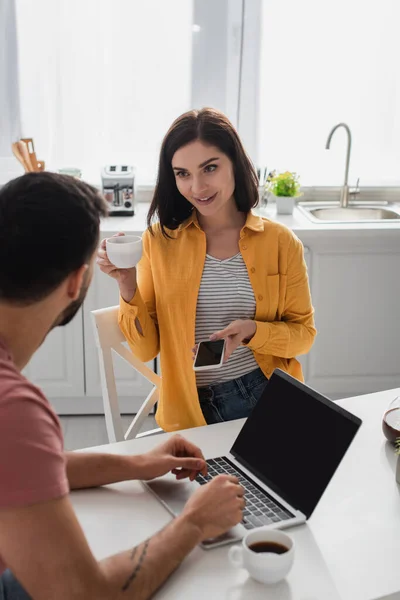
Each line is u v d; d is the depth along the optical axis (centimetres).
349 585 116
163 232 201
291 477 139
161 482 146
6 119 349
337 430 135
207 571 119
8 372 100
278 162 373
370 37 356
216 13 344
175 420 205
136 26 344
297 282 203
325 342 336
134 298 193
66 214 104
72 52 344
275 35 353
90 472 142
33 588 100
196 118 187
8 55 339
